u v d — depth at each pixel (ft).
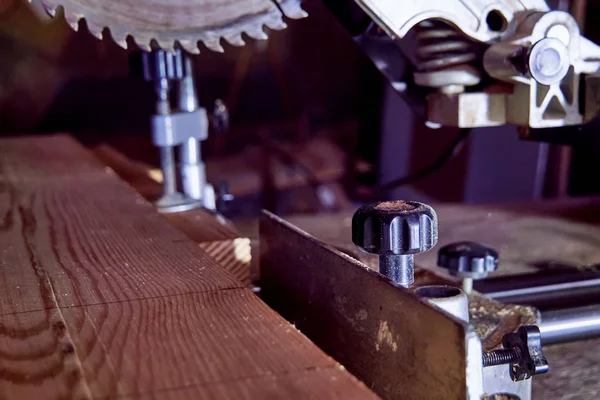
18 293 1.82
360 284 1.66
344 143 7.73
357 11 2.85
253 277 2.73
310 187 7.11
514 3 2.41
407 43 2.94
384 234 1.70
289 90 7.64
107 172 3.99
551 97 2.41
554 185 5.63
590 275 3.01
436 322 1.37
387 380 1.56
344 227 3.99
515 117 2.48
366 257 2.64
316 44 7.55
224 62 7.35
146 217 2.78
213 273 1.99
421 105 3.01
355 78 7.72
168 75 3.20
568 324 2.29
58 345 1.46
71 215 2.84
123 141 7.28
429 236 1.73
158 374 1.30
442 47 2.54
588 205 4.61
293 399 1.20
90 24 2.42
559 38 2.39
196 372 1.31
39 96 7.08
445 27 2.52
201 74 7.32
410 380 1.47
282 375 1.29
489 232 3.95
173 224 2.94
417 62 2.81
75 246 2.33
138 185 4.21
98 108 7.22
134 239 2.41
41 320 1.61
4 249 2.30
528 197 5.72
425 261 3.24
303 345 1.43
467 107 2.51
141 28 2.48
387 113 7.14
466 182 6.28
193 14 2.51
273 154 7.41
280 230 2.20
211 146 7.42
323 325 1.89
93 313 1.65
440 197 6.73
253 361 1.35
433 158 6.72
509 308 2.28
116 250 2.27
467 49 2.52
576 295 2.64
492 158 6.02
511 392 1.75
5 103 7.01
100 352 1.41
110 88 7.20
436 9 2.36
